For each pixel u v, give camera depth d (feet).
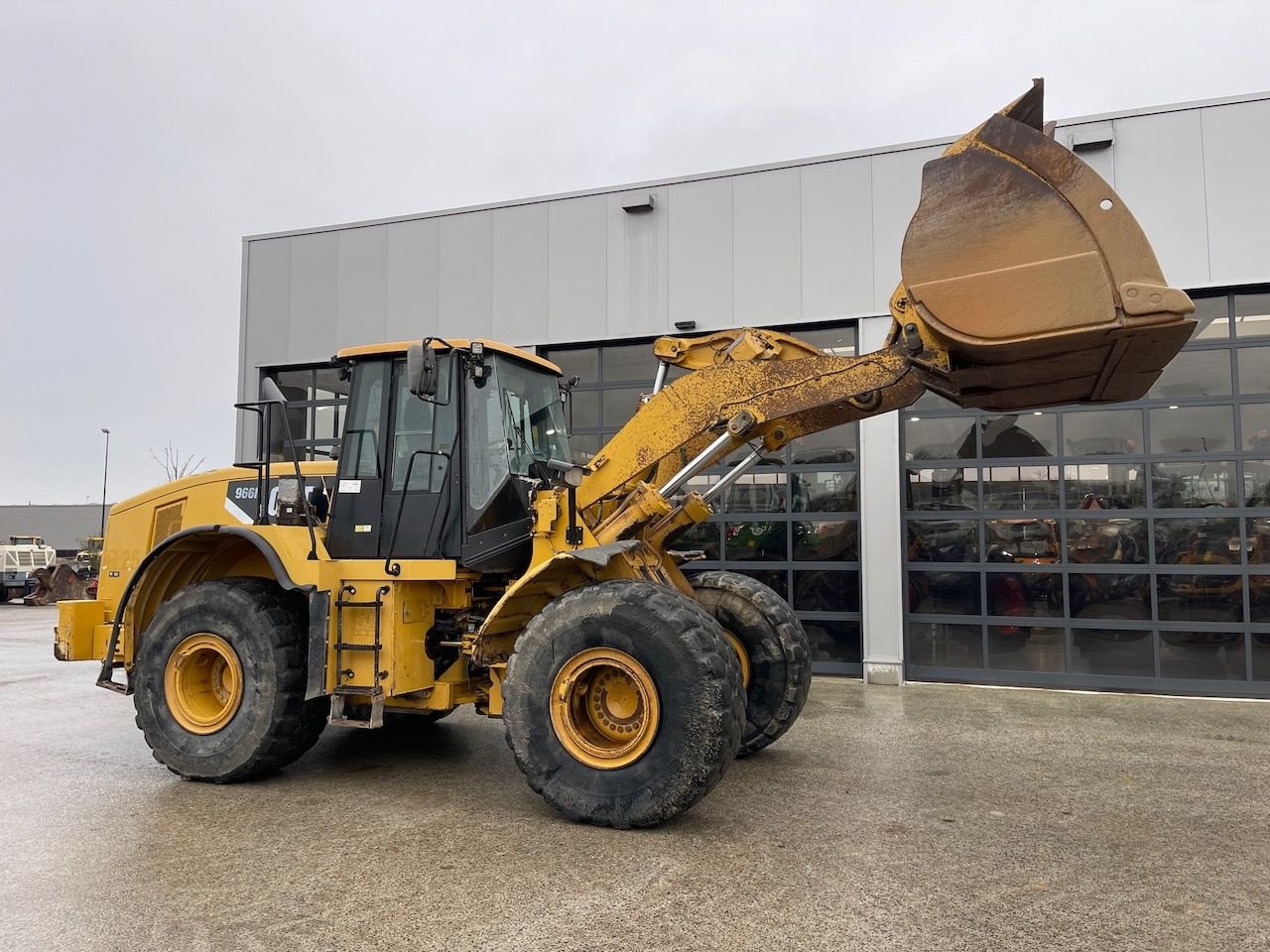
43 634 44.93
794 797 14.62
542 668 13.44
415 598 15.74
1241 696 25.00
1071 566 26.81
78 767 16.89
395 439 16.61
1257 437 25.44
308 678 15.02
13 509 189.16
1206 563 25.68
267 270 35.04
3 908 10.05
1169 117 25.62
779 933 9.42
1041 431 27.35
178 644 16.03
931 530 28.14
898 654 27.17
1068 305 11.83
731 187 29.43
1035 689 26.48
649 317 30.14
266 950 9.00
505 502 15.83
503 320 31.81
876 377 14.07
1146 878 11.14
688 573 30.04
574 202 31.14
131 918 9.77
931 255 12.67
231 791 15.14
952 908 10.11
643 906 10.11
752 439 15.84
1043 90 12.76
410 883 10.84
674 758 12.40
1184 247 25.46
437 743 19.25
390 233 33.40
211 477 19.83
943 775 16.12
